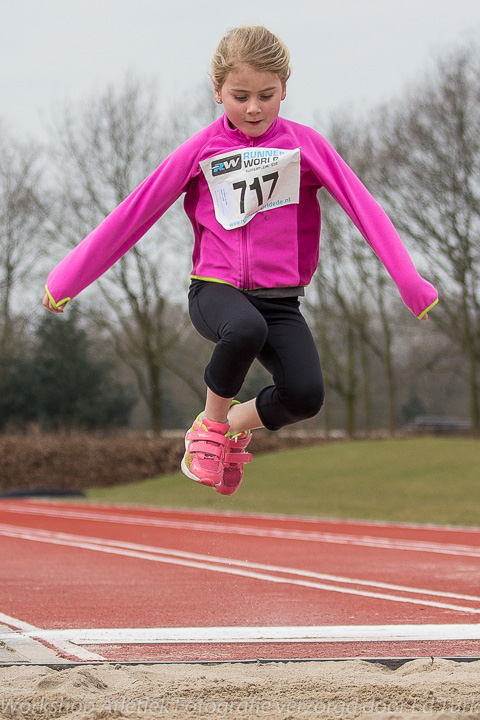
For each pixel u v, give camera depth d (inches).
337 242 2124.8
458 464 1510.8
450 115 1861.5
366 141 1993.1
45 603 326.0
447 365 2883.9
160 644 240.1
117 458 1835.6
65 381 2549.2
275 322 201.6
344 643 242.2
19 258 2074.3
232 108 195.2
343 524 855.7
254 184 196.9
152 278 1969.7
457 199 1902.1
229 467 219.8
